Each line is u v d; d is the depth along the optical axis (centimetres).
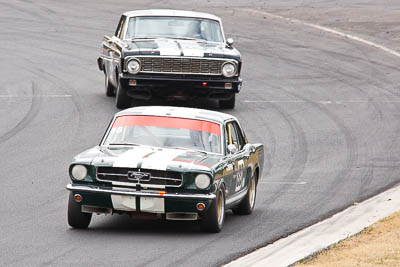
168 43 6894
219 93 6862
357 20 13125
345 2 14850
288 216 4094
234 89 6838
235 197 3897
